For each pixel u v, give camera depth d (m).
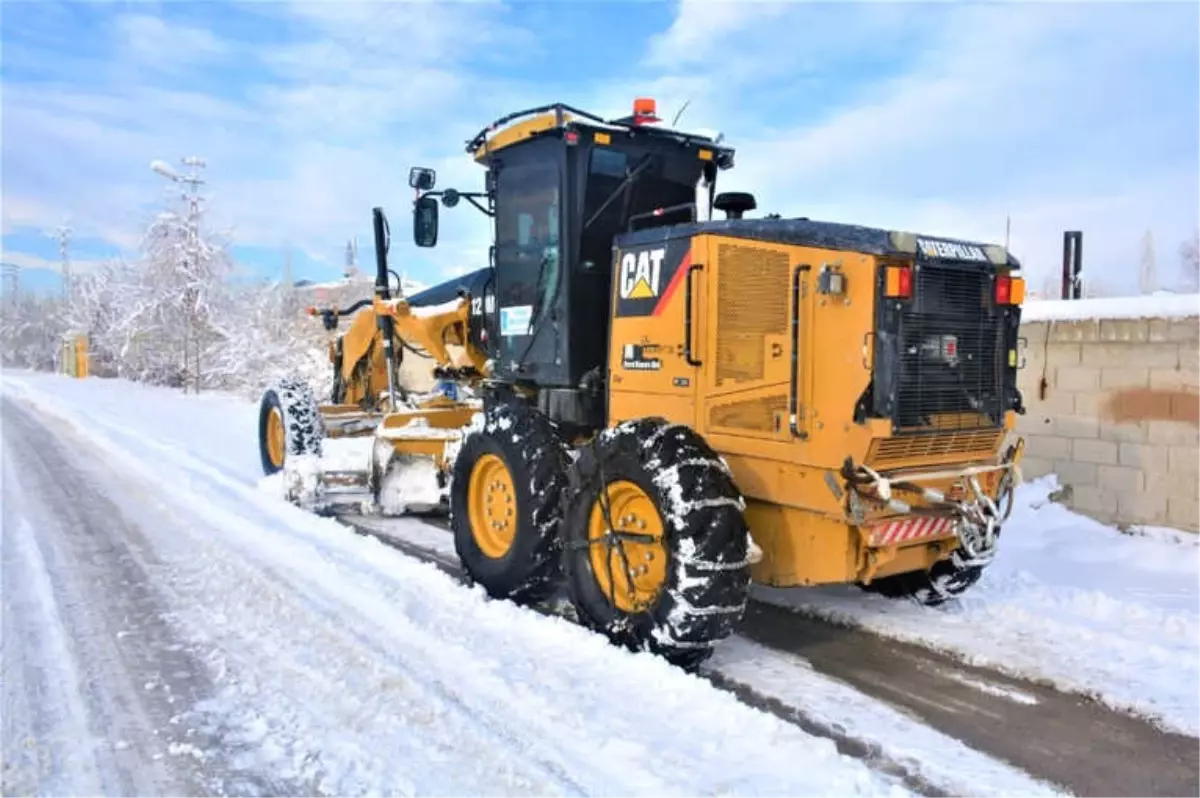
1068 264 8.09
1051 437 6.96
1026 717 3.62
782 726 3.39
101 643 4.35
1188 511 6.16
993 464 4.30
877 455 3.78
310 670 3.96
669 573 3.84
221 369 22.41
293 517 7.09
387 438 6.84
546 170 5.37
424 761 3.14
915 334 3.78
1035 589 5.13
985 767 3.21
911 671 4.11
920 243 3.75
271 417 8.64
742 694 3.86
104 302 30.58
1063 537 6.31
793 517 4.11
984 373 4.09
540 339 5.52
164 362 24.91
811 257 3.88
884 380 3.67
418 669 3.94
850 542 3.90
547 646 4.23
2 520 7.07
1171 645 4.31
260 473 9.38
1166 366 6.25
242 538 6.38
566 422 5.38
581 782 2.99
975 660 4.20
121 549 6.14
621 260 4.89
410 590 5.11
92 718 3.54
